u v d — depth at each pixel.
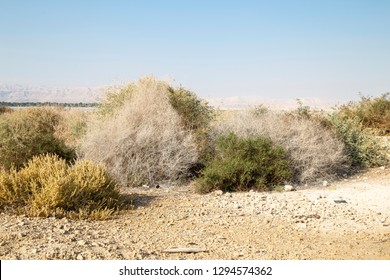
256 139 10.54
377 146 13.12
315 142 11.53
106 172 8.48
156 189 9.80
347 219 7.43
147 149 10.67
